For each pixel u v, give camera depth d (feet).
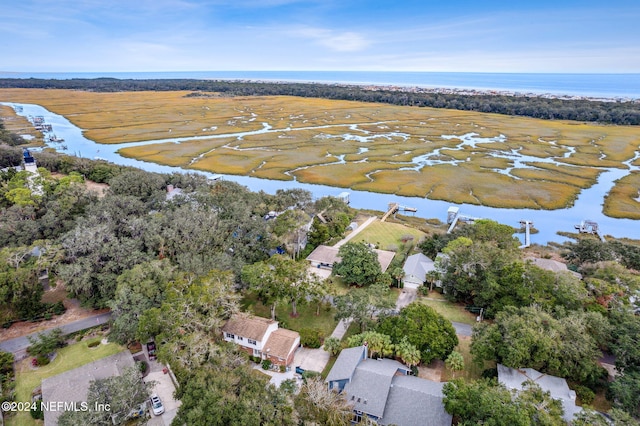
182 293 172.04
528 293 182.09
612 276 199.52
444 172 445.78
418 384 143.43
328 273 241.76
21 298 184.34
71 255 200.54
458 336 184.85
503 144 577.84
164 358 144.05
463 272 207.41
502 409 116.26
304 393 131.95
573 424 117.91
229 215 256.52
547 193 385.09
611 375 156.56
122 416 127.03
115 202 262.06
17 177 317.42
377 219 328.70
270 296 189.06
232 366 141.08
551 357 146.41
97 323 188.65
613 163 480.23
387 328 168.35
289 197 301.84
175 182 356.79
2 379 151.23
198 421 115.14
